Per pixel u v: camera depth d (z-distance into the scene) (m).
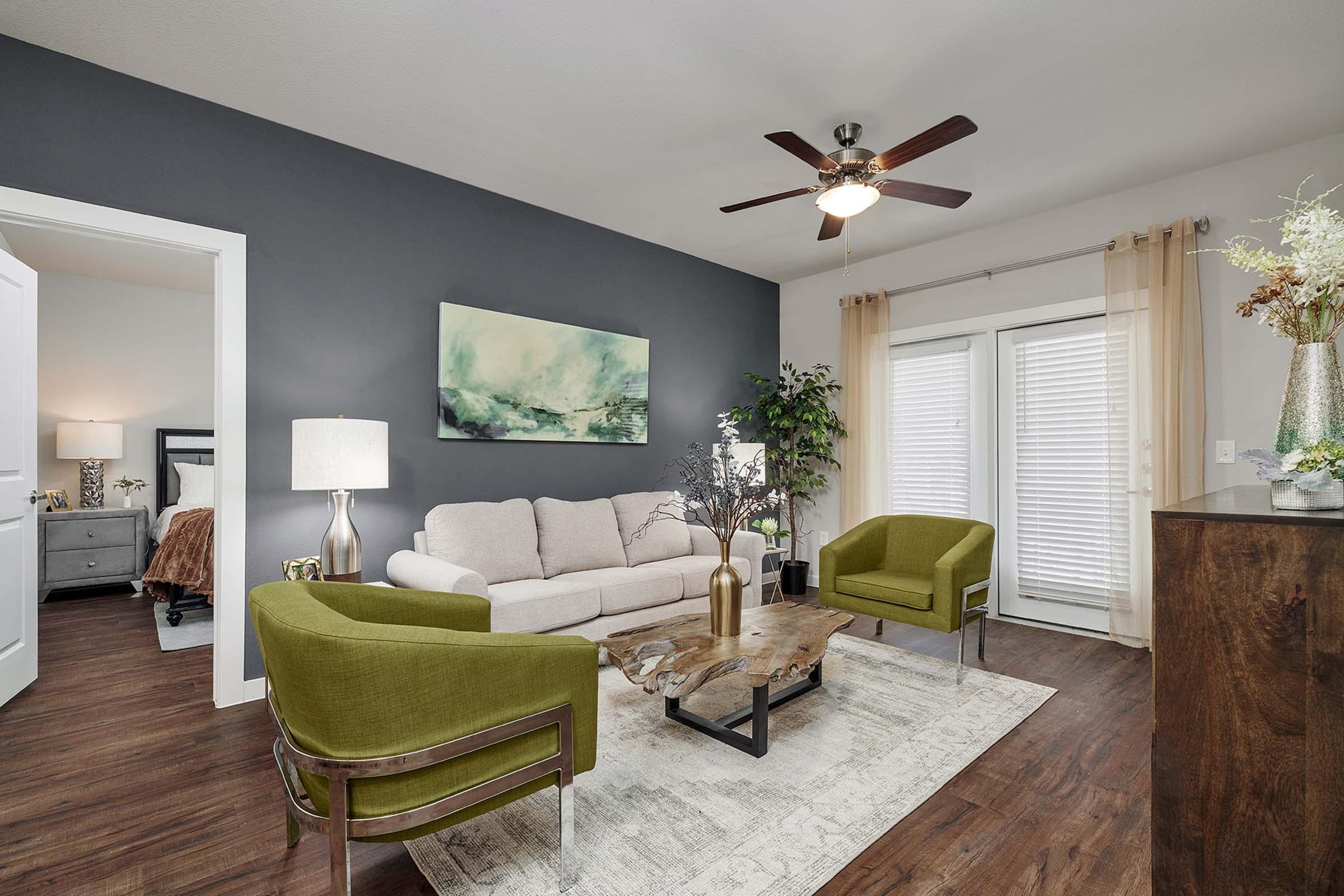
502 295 3.83
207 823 1.87
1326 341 1.43
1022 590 4.24
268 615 1.39
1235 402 3.38
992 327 4.34
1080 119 2.96
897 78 2.64
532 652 1.53
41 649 3.52
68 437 4.99
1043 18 2.27
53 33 2.36
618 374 4.41
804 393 5.09
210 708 2.73
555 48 2.46
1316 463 1.24
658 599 3.47
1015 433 4.28
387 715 1.33
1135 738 2.44
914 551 3.69
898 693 2.88
